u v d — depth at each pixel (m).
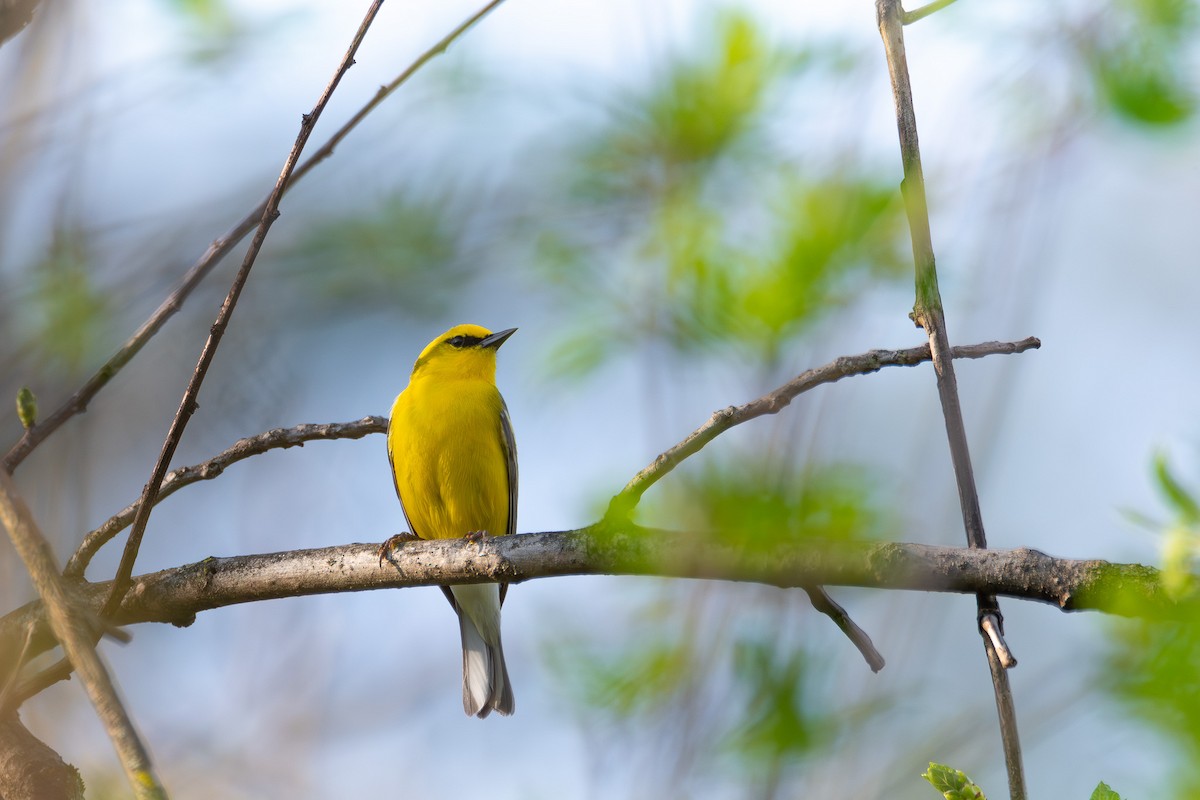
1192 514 4.80
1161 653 5.26
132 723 5.41
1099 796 5.12
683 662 6.89
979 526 5.99
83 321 13.80
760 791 6.52
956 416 6.03
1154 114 7.53
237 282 7.68
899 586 5.97
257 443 8.89
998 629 5.68
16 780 8.06
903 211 6.10
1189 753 5.06
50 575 5.91
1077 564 5.77
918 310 6.07
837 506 5.38
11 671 8.74
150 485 7.84
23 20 8.43
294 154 7.74
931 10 6.36
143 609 8.90
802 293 5.93
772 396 6.31
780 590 6.87
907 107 6.14
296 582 8.62
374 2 7.91
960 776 5.28
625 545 7.13
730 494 5.52
